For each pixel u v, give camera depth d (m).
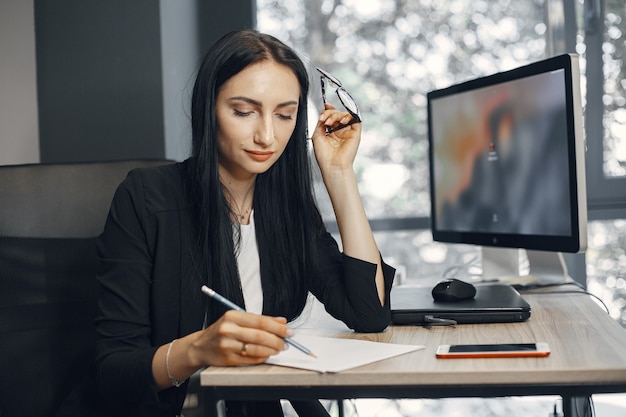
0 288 1.63
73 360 1.64
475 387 1.16
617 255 2.97
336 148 1.68
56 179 1.70
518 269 2.31
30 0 2.66
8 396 1.61
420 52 3.02
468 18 2.99
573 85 1.80
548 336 1.39
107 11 2.62
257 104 1.47
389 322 1.54
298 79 1.55
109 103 2.63
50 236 1.67
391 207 3.05
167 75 2.64
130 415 1.45
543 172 1.92
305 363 1.22
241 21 3.03
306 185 1.65
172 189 1.55
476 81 2.14
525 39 2.98
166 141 2.62
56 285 1.66
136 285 1.46
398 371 1.16
